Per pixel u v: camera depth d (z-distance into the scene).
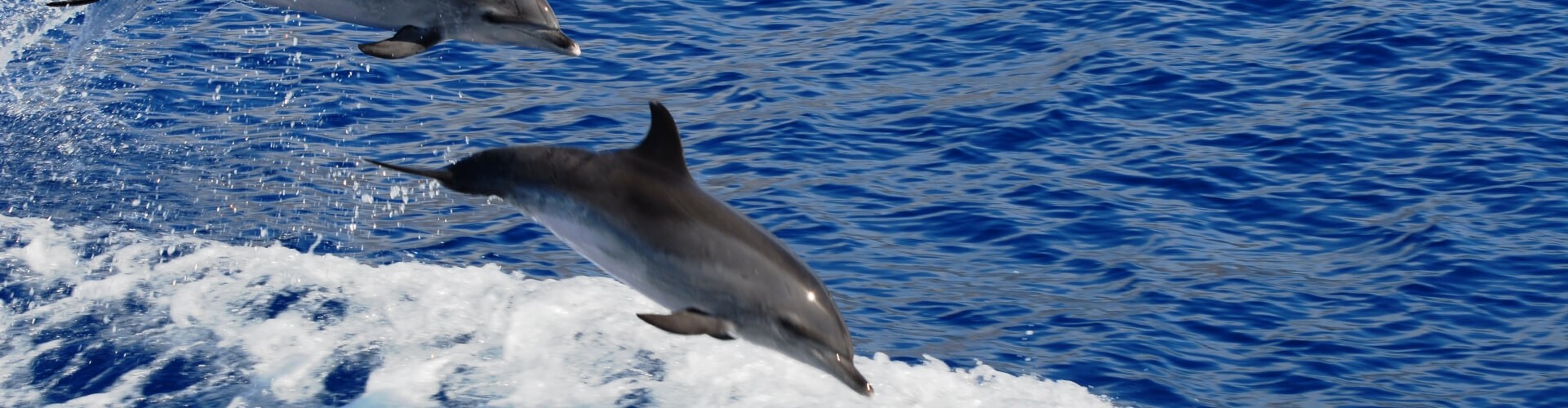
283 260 17.67
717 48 28.16
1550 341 16.47
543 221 7.37
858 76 26.33
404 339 15.52
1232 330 16.75
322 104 24.72
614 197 7.28
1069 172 21.59
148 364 14.88
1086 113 24.09
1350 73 25.97
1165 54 26.95
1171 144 22.67
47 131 22.84
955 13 29.97
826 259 18.67
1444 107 24.27
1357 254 18.89
